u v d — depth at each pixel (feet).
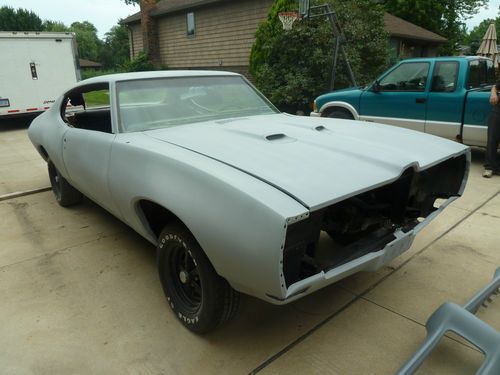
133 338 8.11
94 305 9.20
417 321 8.48
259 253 5.92
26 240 12.59
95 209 15.21
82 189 12.10
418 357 6.67
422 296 9.35
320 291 9.62
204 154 7.64
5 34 33.91
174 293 8.57
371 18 36.86
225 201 6.37
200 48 58.80
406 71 22.02
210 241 6.55
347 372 7.16
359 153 8.04
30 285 10.06
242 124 10.12
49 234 13.01
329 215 8.37
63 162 12.42
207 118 10.87
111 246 12.08
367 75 36.91
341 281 10.05
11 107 35.24
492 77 23.65
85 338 8.13
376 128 10.50
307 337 8.05
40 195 17.02
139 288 9.86
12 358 7.62
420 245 11.82
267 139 8.64
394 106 22.50
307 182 6.61
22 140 30.55
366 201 8.92
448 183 10.48
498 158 20.56
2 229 13.50
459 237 12.28
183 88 11.28
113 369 7.33
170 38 64.18
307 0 30.94
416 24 71.77
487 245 11.75
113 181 9.14
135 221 9.02
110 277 10.36
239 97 12.14
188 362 7.47
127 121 9.84
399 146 8.94
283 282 5.97
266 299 6.42
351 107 24.40
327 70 33.55
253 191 6.20
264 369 7.26
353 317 8.64
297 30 33.27
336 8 34.09
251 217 6.01
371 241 7.81
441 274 10.25
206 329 7.85
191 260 8.02
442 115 20.68
